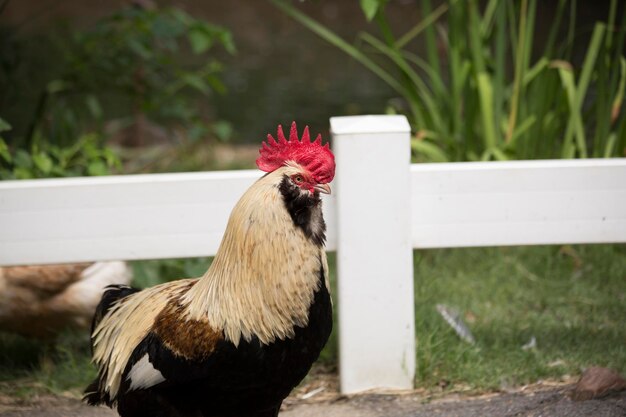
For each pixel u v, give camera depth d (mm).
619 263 7656
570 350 6207
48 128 10812
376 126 5441
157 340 4262
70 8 20281
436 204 5703
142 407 4355
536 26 17641
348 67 16125
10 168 7801
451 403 5508
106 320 4766
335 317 6551
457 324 6598
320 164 4086
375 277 5586
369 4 6656
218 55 17250
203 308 4242
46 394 5945
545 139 8250
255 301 4117
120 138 11742
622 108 8562
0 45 10141
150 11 8727
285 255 4105
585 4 18672
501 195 5703
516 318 6883
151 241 5660
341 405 5617
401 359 5691
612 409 5152
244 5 21484
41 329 6359
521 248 7973
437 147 8727
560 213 5723
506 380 5789
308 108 13500
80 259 5645
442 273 7637
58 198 5566
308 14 20625
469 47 8625
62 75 9797
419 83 8992
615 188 5699
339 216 5508
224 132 9914
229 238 4227
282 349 4148
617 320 6754
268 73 15906
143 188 5598
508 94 9078
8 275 6141
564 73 7934
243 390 4266
